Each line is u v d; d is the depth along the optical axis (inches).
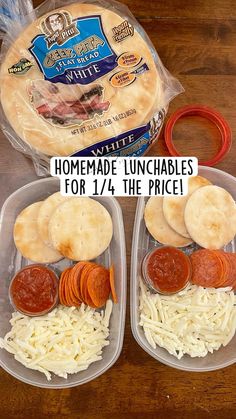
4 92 19.1
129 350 19.5
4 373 19.1
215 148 21.5
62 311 19.2
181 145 21.5
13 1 19.9
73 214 19.7
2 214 19.6
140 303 19.6
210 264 19.3
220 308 19.5
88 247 19.6
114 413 19.1
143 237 20.5
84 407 19.1
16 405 19.0
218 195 20.1
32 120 18.9
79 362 18.8
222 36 21.8
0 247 19.7
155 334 19.2
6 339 19.1
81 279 18.7
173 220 19.9
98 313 19.4
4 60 19.4
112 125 18.8
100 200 20.5
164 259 19.3
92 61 19.1
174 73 21.6
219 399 19.3
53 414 19.0
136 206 20.6
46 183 20.3
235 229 20.2
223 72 21.8
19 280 19.1
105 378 19.2
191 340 19.2
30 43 19.3
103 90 19.0
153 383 19.3
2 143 20.9
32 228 20.2
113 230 20.2
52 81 19.1
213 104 21.5
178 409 19.2
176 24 21.9
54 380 18.9
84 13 19.4
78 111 18.9
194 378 19.4
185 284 19.1
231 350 19.6
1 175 20.9
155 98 19.1
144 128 19.2
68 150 18.9
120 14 20.4
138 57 19.2
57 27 19.3
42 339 18.8
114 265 19.9
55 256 20.1
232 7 21.9
